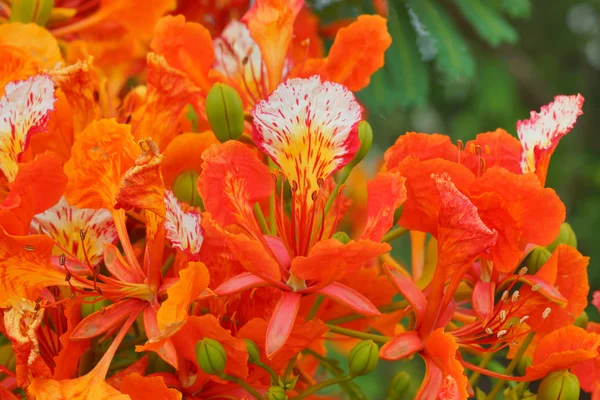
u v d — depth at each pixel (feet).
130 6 2.56
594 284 6.23
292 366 2.21
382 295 2.31
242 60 2.40
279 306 2.12
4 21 2.53
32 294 2.14
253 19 2.33
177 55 2.31
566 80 7.04
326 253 2.06
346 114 2.13
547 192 2.11
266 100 2.12
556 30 6.86
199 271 2.03
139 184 2.06
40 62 2.31
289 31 2.34
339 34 2.34
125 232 2.18
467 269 2.19
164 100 2.26
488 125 5.72
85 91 2.22
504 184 2.12
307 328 2.15
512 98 5.66
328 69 2.36
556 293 2.19
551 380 2.17
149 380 2.07
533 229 2.14
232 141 2.12
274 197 2.16
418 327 2.20
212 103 2.21
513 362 2.24
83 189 2.16
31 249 2.11
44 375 2.08
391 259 2.42
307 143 2.14
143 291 2.15
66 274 2.16
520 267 2.32
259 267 2.10
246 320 2.20
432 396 2.13
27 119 2.16
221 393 2.20
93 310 2.18
